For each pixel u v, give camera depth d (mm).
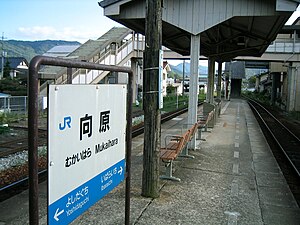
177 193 5219
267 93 60938
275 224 4242
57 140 2123
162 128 13594
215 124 14891
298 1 6719
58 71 18328
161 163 7039
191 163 7199
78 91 2348
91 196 2645
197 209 4602
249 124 15578
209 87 13703
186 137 6379
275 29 9469
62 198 2217
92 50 21797
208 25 7695
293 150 10844
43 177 6215
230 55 15797
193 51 7980
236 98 55250
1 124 13789
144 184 4992
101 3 7852
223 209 4648
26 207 4738
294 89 29109
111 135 2986
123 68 3100
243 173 6590
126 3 7910
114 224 4008
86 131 2498
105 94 2807
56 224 2160
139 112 20391
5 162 7410
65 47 35906
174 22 7879
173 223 4113
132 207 4551
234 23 9789
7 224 4074
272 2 7242
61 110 2150
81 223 4012
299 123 20719
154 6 4656
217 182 5910
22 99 20031
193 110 8250
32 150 1907
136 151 8508
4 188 5449
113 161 3068
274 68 40000
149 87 4840
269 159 7914
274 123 19672
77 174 2396
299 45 27188
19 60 60156
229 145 9609
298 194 6109
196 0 7723
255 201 5027
